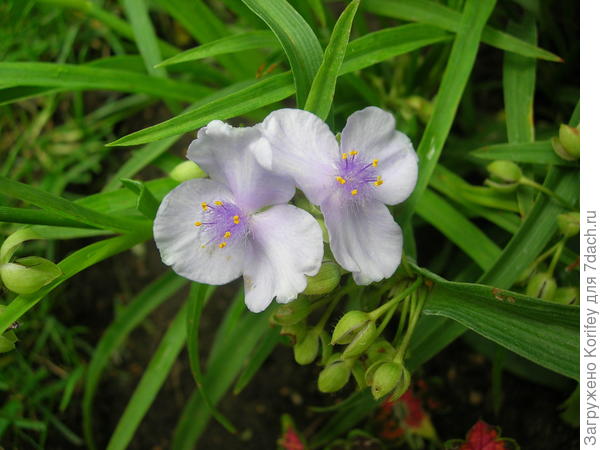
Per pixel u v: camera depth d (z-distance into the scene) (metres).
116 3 0.25
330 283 0.12
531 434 0.20
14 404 0.21
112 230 0.14
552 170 0.16
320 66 0.13
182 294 0.23
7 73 0.16
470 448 0.18
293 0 0.17
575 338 0.13
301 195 0.13
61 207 0.13
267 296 0.12
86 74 0.17
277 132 0.12
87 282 0.24
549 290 0.15
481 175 0.21
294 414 0.22
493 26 0.20
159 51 0.19
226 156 0.12
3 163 0.24
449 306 0.13
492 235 0.20
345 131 0.12
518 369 0.20
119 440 0.18
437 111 0.16
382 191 0.13
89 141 0.24
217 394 0.19
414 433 0.20
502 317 0.13
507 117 0.17
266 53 0.21
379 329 0.13
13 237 0.13
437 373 0.22
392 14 0.18
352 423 0.19
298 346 0.14
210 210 0.12
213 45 0.16
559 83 0.22
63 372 0.22
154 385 0.18
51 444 0.22
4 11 0.23
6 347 0.13
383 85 0.21
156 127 0.13
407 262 0.14
